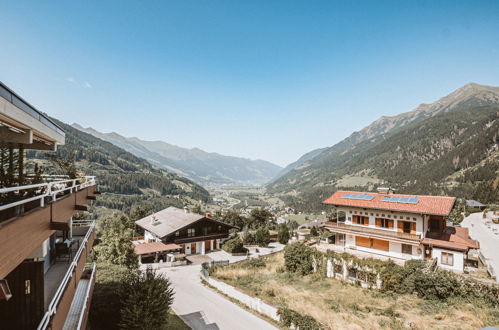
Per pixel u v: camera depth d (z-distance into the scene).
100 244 28.12
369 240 34.47
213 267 34.50
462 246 28.08
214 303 24.52
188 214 49.72
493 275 27.81
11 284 9.12
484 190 117.75
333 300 24.05
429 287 23.66
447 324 18.72
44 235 8.38
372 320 19.92
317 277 30.28
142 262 38.75
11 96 7.08
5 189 5.66
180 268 37.06
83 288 14.98
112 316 16.08
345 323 19.52
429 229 33.16
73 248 15.81
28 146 13.39
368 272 27.38
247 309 23.28
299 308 22.20
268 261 39.38
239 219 89.88
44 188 11.19
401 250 31.86
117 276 18.52
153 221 49.66
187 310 22.88
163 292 16.70
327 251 32.34
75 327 10.91
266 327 20.11
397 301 23.38
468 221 77.19
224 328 19.83
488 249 42.44
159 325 16.03
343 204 36.19
